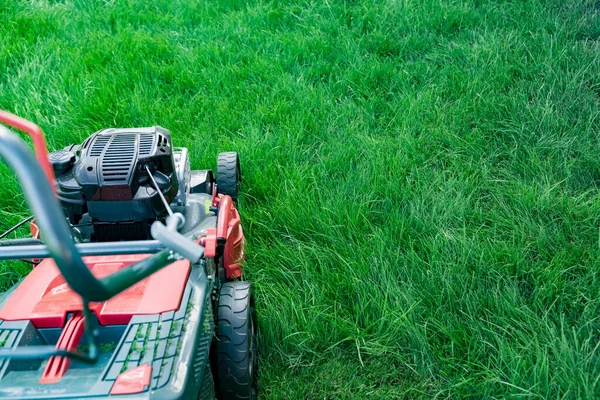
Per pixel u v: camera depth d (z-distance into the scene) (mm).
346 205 5000
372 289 4188
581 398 3332
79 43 8109
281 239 4969
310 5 8961
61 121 6402
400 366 3871
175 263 3232
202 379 2908
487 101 6395
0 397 2537
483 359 3742
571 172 5387
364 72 7227
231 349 3369
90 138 3773
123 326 2951
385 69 7219
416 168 5523
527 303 4129
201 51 7793
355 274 4344
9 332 2836
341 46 7816
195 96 6879
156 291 3045
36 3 9312
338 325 4066
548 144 5738
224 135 6211
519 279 4355
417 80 7207
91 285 1722
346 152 5762
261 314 4215
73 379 2666
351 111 6527
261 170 5742
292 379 3859
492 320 3965
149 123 6418
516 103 6367
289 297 4262
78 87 7023
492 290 4109
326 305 4195
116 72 7406
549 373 3529
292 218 4977
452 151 5891
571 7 8227
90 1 9383
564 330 3852
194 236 3797
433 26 8219
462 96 6594
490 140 6078
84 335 2959
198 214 4070
